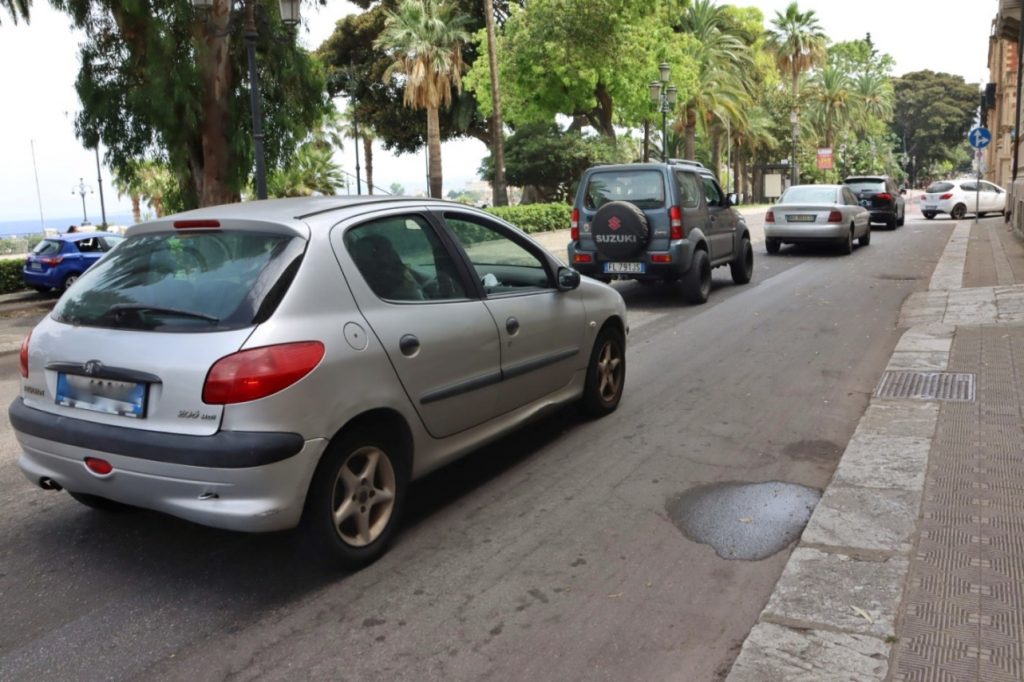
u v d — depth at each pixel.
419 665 3.04
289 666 3.05
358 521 3.77
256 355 3.32
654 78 31.33
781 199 18.33
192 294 3.61
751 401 6.45
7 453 5.92
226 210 4.07
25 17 18.59
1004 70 36.62
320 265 3.68
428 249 4.36
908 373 6.86
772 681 2.82
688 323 10.09
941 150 107.94
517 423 4.89
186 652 3.16
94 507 4.45
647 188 11.09
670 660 3.02
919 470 4.65
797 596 3.36
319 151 39.88
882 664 2.88
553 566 3.78
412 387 3.96
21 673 3.04
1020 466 4.64
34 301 18.66
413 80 36.91
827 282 13.31
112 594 3.62
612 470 5.00
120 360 3.52
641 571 3.71
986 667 2.84
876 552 3.70
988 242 18.45
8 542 4.19
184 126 17.39
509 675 2.96
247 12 14.84
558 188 43.16
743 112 52.59
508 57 32.12
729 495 4.56
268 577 3.74
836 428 5.70
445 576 3.71
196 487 3.34
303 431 3.40
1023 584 3.36
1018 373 6.60
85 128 17.66
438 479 4.93
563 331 5.31
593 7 30.28
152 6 16.95
